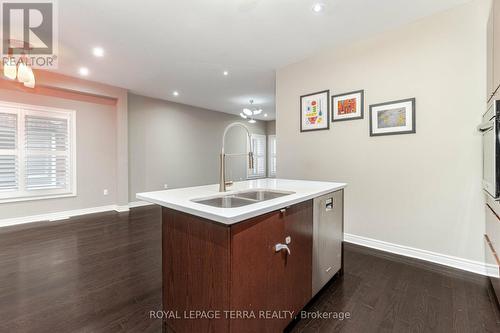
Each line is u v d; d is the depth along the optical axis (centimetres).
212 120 725
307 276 172
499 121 163
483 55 221
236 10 238
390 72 274
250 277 124
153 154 589
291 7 233
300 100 356
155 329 155
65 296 193
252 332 126
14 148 398
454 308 175
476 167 226
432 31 247
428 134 251
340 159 317
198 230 130
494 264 193
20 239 327
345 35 286
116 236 341
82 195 473
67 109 451
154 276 226
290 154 370
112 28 269
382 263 250
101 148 496
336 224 214
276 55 340
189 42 303
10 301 186
